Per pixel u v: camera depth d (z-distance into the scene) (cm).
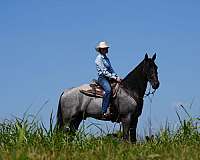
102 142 1222
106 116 2128
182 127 1347
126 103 2120
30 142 1196
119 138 1275
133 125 2158
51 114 1272
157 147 1203
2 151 1048
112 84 2131
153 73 2112
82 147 1200
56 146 1184
